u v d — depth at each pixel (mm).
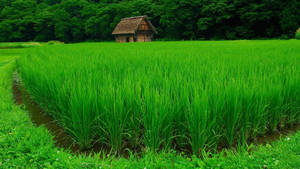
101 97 3965
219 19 55188
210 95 3764
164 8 64312
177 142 4004
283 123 4801
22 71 8992
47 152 3504
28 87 7578
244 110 3977
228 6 54156
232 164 3105
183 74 5367
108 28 73938
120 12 71188
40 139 3936
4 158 3393
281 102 4445
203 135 3543
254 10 51688
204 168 3025
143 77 4840
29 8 83062
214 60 7551
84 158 3418
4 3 88000
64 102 4430
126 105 3898
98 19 72250
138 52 11672
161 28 68500
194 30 63188
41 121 5734
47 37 76938
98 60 8047
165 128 3633
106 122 4027
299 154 3322
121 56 9539
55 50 17000
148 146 3697
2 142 3744
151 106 3555
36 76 6367
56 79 5109
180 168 3018
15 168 3170
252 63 6816
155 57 8617
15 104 6723
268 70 5754
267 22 50656
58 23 74562
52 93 5066
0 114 5156
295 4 46281
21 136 4027
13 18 75938
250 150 3922
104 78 4973
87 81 4840
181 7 61969
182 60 7609
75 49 17422
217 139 3811
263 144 4176
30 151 3586
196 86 4086
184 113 3740
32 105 7137
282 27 48688
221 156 3389
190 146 4109
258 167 3029
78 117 3914
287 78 4750
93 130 4266
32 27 75375
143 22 52688
